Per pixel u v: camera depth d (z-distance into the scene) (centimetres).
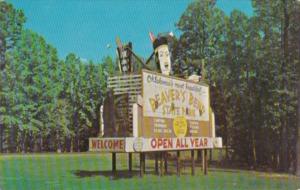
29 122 5694
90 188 1777
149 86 2120
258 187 1919
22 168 2734
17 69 5475
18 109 5491
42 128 6038
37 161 3459
